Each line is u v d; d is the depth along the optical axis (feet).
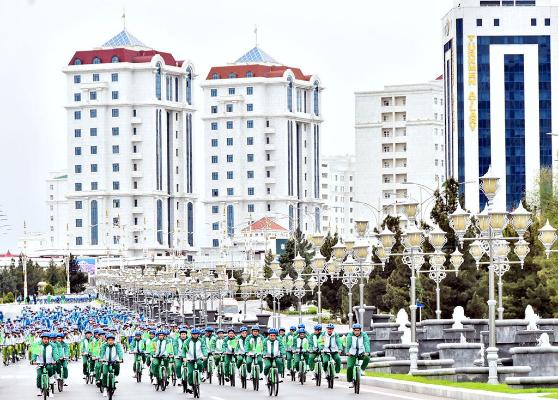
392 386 182.09
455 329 231.91
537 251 323.16
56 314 553.23
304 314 582.35
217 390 193.57
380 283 411.75
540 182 473.67
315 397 168.45
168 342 199.93
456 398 155.02
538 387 155.94
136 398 179.73
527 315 273.54
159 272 653.71
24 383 242.99
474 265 337.11
